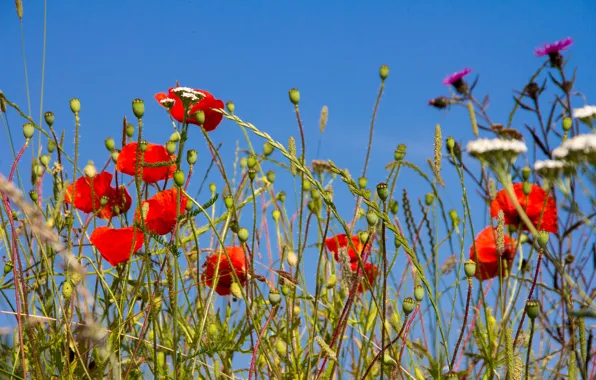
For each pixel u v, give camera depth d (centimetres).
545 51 227
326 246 207
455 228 208
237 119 180
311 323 205
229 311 209
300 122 196
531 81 228
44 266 196
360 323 202
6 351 194
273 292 185
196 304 204
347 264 188
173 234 190
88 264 197
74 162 189
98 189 198
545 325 208
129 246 188
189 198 185
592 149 161
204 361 197
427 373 207
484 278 203
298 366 195
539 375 202
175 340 184
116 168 194
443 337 176
